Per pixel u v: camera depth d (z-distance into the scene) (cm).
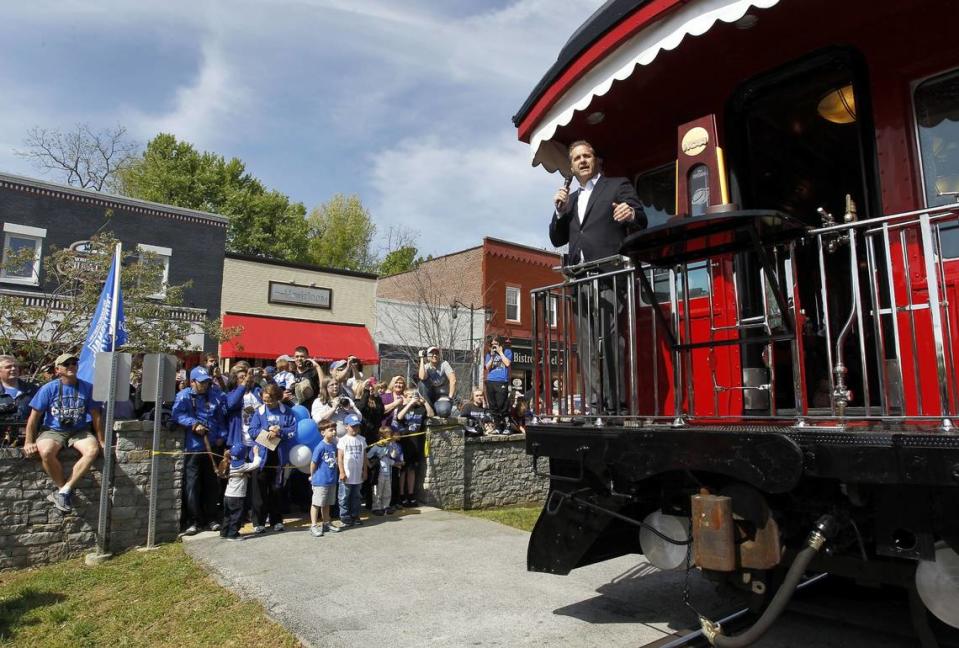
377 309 2264
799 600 439
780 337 294
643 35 329
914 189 333
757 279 400
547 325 414
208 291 1875
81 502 672
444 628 412
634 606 443
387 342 2275
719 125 411
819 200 456
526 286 2664
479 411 1215
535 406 407
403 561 591
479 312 2470
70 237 1650
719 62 381
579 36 358
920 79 337
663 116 434
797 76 380
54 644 434
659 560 335
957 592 235
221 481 762
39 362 1037
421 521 796
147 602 510
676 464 305
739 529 294
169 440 720
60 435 652
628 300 360
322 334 2067
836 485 278
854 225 279
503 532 723
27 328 1047
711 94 414
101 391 668
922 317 323
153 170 3384
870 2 327
